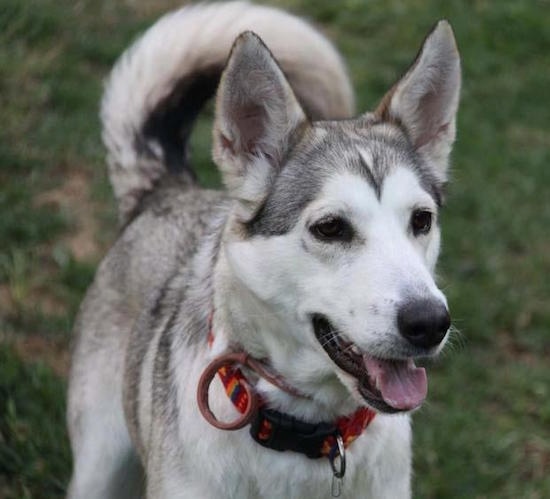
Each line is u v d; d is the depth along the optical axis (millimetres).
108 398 7211
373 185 5547
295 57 7613
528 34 16062
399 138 5980
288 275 5543
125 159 7918
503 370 9906
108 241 10469
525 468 8812
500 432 9055
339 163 5645
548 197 12516
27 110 11914
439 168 6242
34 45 12914
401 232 5527
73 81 12539
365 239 5480
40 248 10234
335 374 5590
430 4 16484
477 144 13328
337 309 5418
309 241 5496
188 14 7883
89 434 7242
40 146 11445
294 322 5590
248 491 5816
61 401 8305
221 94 5762
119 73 8086
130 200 7883
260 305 5602
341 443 5711
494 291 10812
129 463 7324
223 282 5766
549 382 9734
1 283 9789
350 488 5883
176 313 6359
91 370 7301
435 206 5797
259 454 5762
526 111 14422
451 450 8672
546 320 10484
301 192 5621
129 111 7957
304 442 5719
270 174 5781
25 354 9008
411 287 5242
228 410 5766
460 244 11406
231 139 5816
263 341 5648
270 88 5848
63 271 9867
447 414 9039
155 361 6328
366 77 14320
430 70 6152
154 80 7906
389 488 5977
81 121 11898
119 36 13602
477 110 14266
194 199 7355
